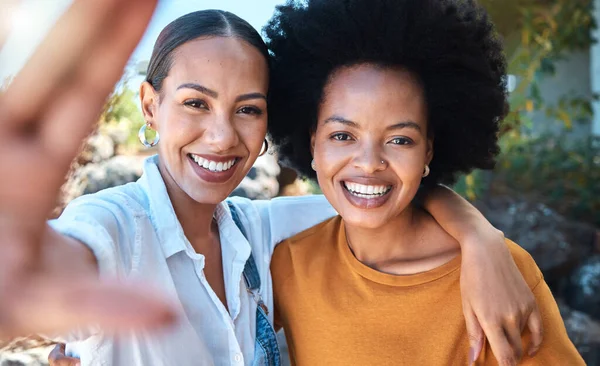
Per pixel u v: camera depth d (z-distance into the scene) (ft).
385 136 4.16
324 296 4.54
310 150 5.02
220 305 4.10
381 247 4.53
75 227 2.82
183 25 3.96
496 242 4.15
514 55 13.93
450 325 4.23
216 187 4.07
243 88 3.95
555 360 4.00
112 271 3.08
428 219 4.67
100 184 8.50
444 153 4.90
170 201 4.08
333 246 4.79
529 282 4.19
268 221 5.07
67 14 0.86
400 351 4.24
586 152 16.12
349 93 4.16
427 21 4.12
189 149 4.01
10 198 0.90
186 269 4.10
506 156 15.35
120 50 0.87
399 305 4.33
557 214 13.37
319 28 4.22
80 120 0.90
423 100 4.27
